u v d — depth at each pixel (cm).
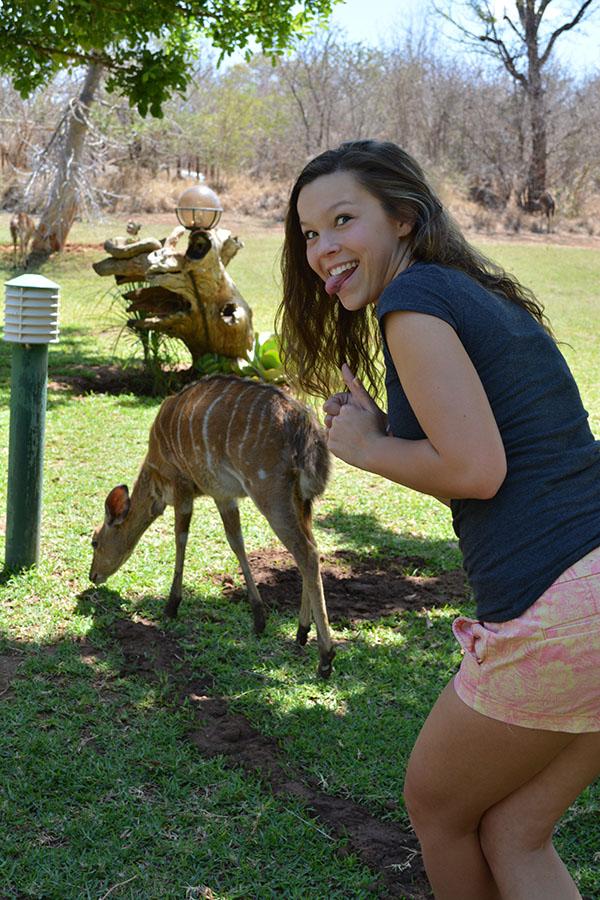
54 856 276
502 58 3105
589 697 174
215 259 920
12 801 301
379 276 200
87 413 857
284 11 909
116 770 317
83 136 2030
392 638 440
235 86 3156
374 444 192
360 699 379
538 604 173
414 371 177
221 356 974
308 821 296
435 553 558
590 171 3388
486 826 198
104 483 653
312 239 204
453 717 188
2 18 820
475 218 2830
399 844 290
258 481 411
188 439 434
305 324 235
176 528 448
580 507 177
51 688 373
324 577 513
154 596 473
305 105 3500
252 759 331
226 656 411
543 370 183
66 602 456
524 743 182
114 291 1667
